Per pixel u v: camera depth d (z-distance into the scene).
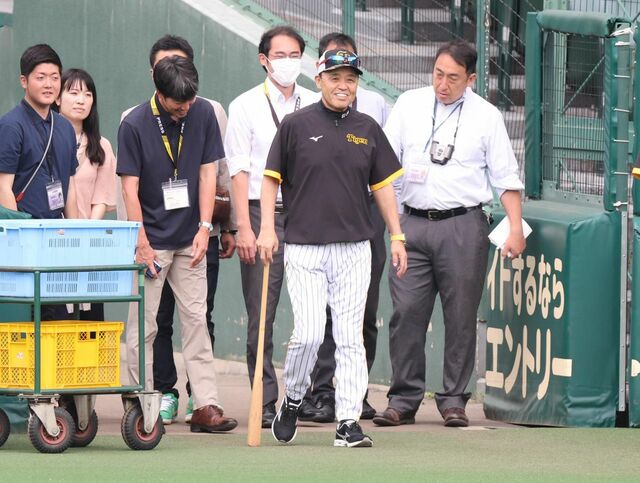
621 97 25.92
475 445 23.78
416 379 26.91
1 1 41.50
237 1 36.81
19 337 22.42
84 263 22.45
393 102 35.25
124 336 38.00
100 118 38.94
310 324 23.16
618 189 25.98
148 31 37.50
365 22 35.88
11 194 24.02
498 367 28.02
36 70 23.95
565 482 19.66
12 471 20.25
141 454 22.34
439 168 26.14
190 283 25.59
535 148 28.88
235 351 36.03
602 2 32.22
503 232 26.31
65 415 22.41
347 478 19.72
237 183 26.03
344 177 23.16
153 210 25.33
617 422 26.44
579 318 25.86
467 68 25.84
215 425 25.38
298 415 25.98
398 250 23.66
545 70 28.56
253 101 26.31
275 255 26.23
